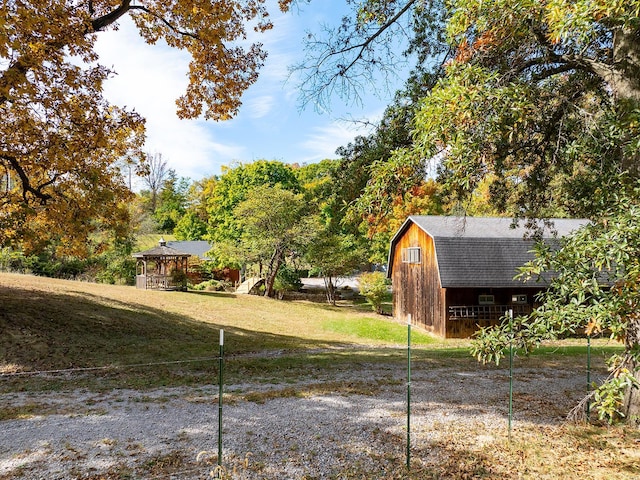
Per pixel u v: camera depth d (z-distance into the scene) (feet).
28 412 25.49
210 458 19.65
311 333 74.79
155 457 19.58
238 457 19.83
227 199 142.51
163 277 102.47
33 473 17.92
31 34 31.81
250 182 140.87
